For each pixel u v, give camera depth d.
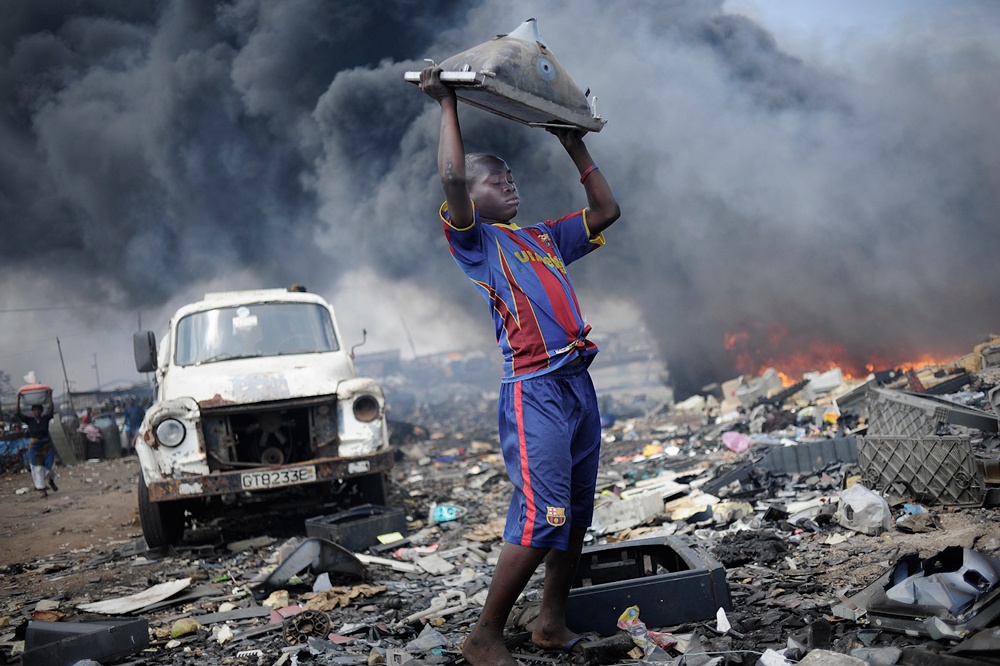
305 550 4.84
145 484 6.55
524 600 3.87
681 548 3.53
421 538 6.39
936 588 2.64
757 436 9.38
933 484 4.99
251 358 7.51
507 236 2.81
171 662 3.74
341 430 6.91
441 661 3.15
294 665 3.42
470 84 2.51
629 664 2.78
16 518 9.54
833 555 4.12
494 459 12.36
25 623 4.26
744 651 2.74
